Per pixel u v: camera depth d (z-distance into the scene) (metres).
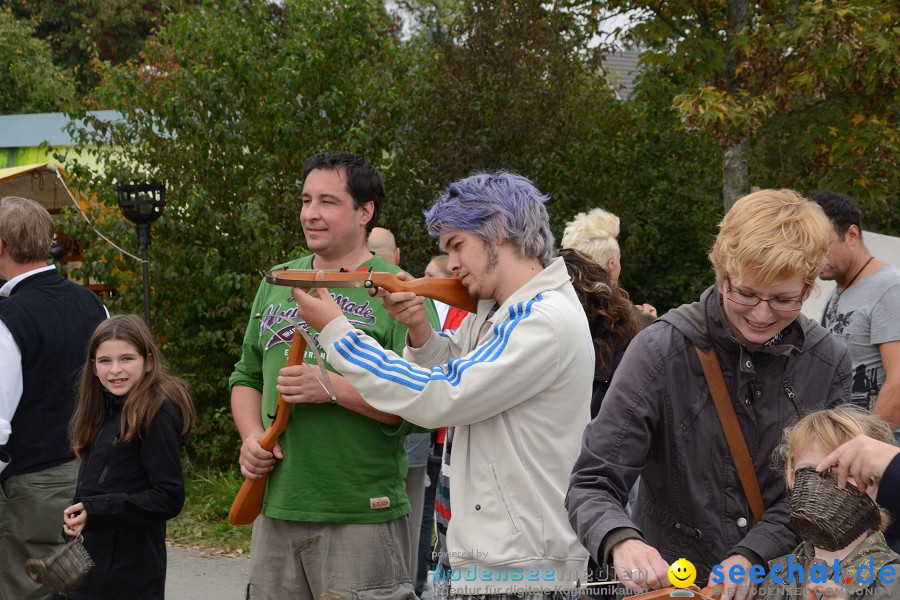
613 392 2.54
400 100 8.84
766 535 2.39
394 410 2.70
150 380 3.70
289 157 8.45
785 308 2.31
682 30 9.76
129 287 8.32
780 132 9.88
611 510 2.40
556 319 2.66
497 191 2.75
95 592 3.54
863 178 9.44
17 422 4.11
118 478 3.64
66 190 9.13
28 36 22.56
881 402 4.01
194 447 8.34
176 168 8.39
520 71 9.98
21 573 4.16
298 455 3.34
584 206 10.77
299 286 2.80
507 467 2.67
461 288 2.92
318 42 8.41
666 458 2.56
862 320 4.14
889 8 8.87
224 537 7.08
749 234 2.27
